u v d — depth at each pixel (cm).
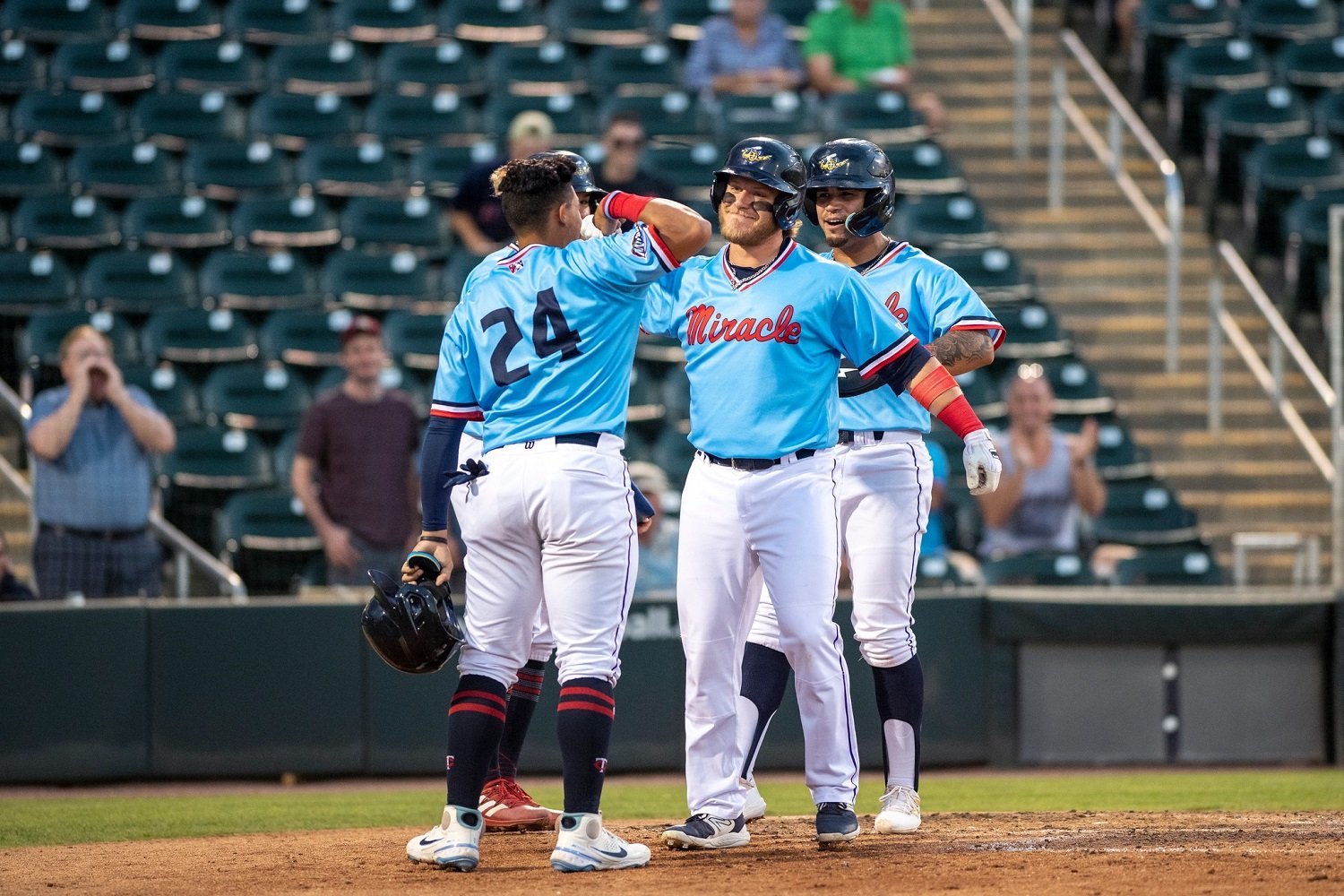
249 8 4812
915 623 2845
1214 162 4412
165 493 3253
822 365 1531
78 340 2766
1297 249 4050
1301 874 1400
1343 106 4644
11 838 1977
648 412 3631
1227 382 3981
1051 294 4209
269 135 4484
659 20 4981
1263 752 2920
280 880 1459
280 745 2747
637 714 2827
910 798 1752
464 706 1484
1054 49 5150
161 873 1539
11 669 2672
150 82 4584
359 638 2773
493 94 4616
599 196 1708
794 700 2856
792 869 1446
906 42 4828
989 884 1353
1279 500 3688
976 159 4684
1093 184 4581
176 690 2730
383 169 4350
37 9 4709
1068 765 2895
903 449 1727
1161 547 3472
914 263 1786
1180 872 1420
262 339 3700
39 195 4031
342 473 2816
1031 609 2881
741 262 1559
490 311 1504
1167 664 2917
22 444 3234
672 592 2912
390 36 4859
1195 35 4897
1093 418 3759
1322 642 2927
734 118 4491
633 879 1401
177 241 4050
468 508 1515
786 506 1518
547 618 1781
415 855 1534
